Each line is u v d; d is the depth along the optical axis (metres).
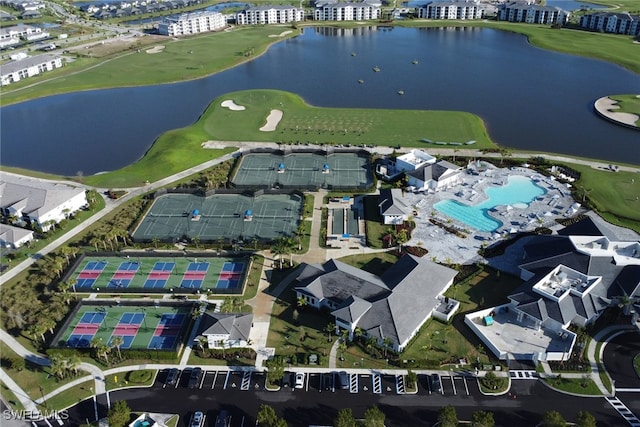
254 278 147.75
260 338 126.75
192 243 164.12
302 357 120.56
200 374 117.12
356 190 191.88
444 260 153.00
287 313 134.50
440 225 170.00
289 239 154.62
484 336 123.75
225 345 124.12
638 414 106.56
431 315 132.62
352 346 124.38
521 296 132.00
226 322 124.56
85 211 183.88
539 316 125.69
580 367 117.00
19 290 144.50
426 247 159.12
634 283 131.75
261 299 139.50
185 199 191.00
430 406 108.88
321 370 117.75
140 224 175.38
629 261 138.75
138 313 136.75
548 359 119.12
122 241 165.88
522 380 114.50
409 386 113.19
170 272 151.62
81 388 114.56
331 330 124.44
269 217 178.50
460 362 118.88
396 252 157.50
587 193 187.38
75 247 163.38
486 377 111.88
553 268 138.88
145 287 144.75
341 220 175.12
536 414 106.81
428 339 125.81
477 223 171.12
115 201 190.12
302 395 111.81
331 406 109.25
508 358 118.38
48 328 128.00
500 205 179.38
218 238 166.00
